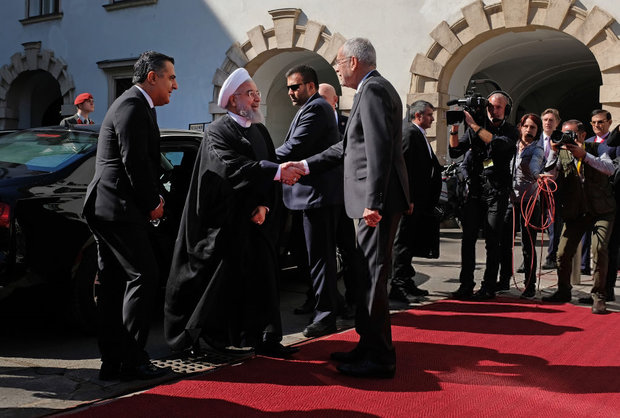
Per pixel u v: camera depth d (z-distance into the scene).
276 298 3.90
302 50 13.16
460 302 5.69
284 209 5.43
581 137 5.77
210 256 3.75
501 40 11.73
